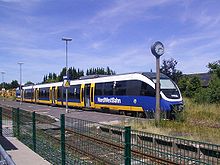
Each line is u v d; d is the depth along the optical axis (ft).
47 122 39.65
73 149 32.89
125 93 99.60
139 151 24.36
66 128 34.32
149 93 90.22
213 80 130.82
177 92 89.15
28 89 218.79
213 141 45.75
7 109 81.15
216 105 102.83
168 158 24.72
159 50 69.10
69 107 146.10
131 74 98.12
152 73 94.73
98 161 29.19
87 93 124.16
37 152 40.96
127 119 79.92
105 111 114.93
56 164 34.01
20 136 50.80
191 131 55.26
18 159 37.04
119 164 26.50
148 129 59.88
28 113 45.55
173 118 83.10
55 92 161.89
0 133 55.57
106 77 111.65
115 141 27.53
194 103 112.37
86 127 31.89
